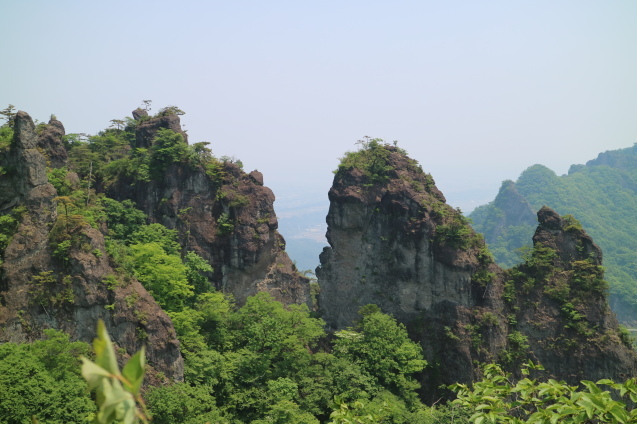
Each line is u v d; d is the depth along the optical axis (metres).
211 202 115.56
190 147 118.12
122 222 110.19
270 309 101.06
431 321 112.44
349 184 119.19
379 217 118.06
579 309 107.81
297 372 93.62
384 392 95.12
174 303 94.69
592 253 111.88
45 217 80.44
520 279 113.56
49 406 59.38
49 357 66.31
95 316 78.69
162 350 80.75
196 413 74.50
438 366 108.69
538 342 108.06
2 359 62.91
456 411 91.06
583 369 104.50
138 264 92.94
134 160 119.12
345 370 93.81
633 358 104.69
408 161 123.12
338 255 119.88
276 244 117.88
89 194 107.00
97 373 8.10
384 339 102.06
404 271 114.81
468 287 111.56
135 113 144.12
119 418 8.20
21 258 77.62
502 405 24.80
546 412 21.83
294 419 80.56
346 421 30.05
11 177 81.00
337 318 118.12
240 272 113.06
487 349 107.56
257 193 116.12
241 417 84.62
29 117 81.88
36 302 76.88
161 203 115.12
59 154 113.94
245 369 89.62
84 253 79.31
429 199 118.00
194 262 107.00
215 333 96.50
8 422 57.25
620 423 19.95
